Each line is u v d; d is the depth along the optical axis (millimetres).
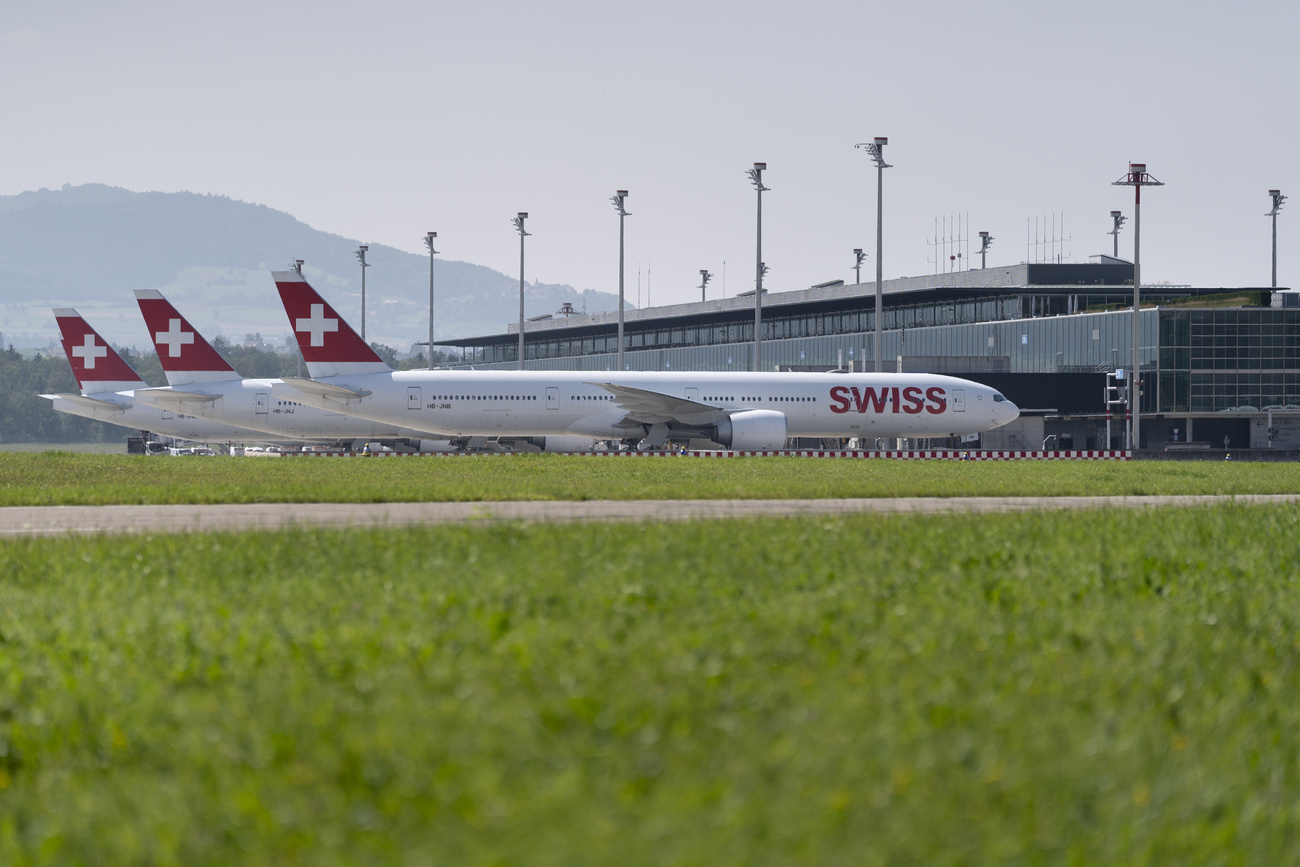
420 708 29547
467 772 24859
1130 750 26875
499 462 161750
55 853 21938
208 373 193500
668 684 31938
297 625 39938
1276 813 23703
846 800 23203
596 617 41000
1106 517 77938
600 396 185125
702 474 129375
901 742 26875
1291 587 51125
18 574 53344
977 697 30984
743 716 28906
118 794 24828
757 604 43875
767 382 190500
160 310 191500
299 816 22969
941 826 22438
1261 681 34344
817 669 33781
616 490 102875
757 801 23172
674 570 51719
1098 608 44344
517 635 37844
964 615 42094
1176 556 59250
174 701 30969
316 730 28156
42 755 27969
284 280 181625
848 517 75688
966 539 64375
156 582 50500
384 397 180250
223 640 38031
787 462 163750
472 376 184375
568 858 20469
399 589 46906
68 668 35344
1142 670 34562
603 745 26828
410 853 21047
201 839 22250
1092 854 21609
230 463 166375
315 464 159750
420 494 96875
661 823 21953
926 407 193125
